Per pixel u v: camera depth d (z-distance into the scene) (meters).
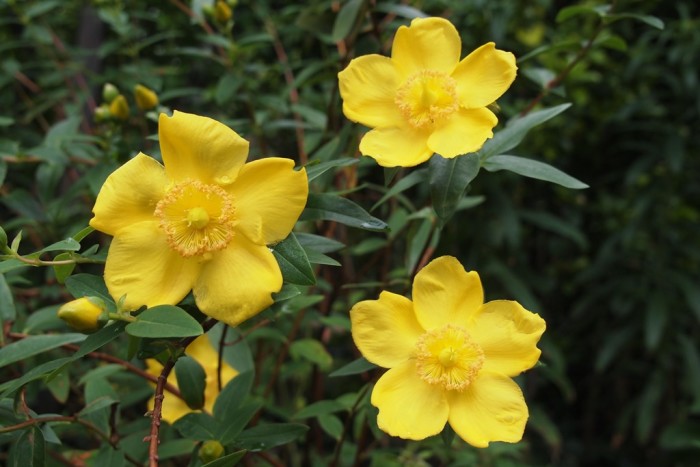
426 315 0.28
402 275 0.40
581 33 0.56
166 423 0.38
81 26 0.55
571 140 0.67
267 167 0.26
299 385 0.52
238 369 0.34
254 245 0.26
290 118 0.50
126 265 0.25
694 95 0.63
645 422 0.63
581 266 0.70
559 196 0.67
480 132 0.28
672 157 0.61
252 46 0.43
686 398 0.67
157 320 0.24
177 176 0.26
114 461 0.29
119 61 0.56
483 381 0.27
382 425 0.26
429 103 0.28
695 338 0.68
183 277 0.26
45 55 0.52
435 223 0.34
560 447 0.69
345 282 0.44
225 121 0.39
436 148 0.28
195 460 0.29
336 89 0.40
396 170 0.29
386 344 0.27
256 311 0.25
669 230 0.66
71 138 0.38
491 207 0.58
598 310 0.69
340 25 0.37
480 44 0.53
